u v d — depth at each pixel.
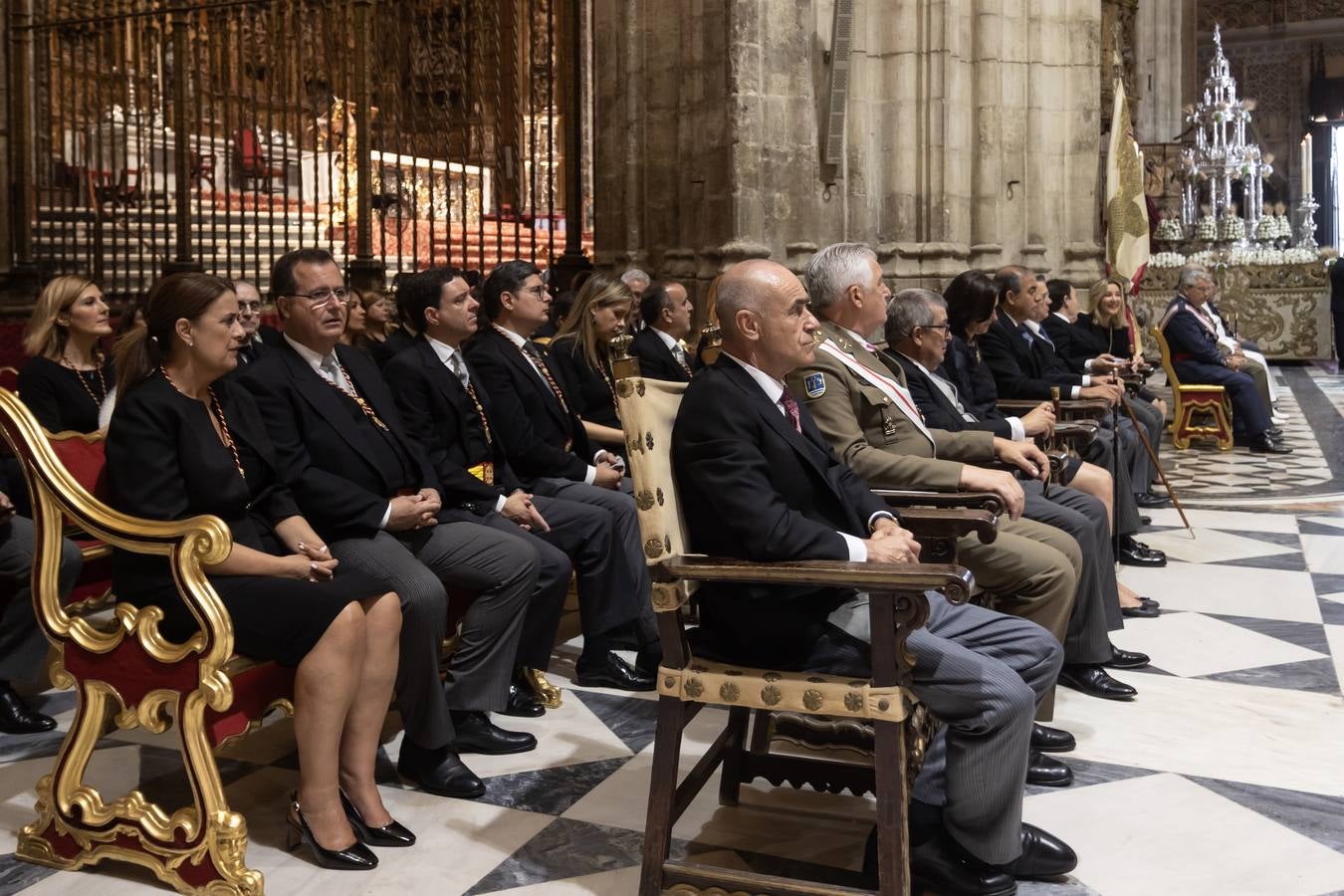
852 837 3.31
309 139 13.11
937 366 5.00
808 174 8.38
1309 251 17.61
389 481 3.93
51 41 11.70
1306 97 29.22
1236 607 5.60
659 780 2.85
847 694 2.71
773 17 8.12
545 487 4.82
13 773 3.79
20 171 11.45
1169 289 17.47
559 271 9.73
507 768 3.81
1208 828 3.36
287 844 3.27
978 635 3.16
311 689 3.09
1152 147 17.69
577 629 5.44
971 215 9.04
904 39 8.70
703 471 2.85
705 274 8.21
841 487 3.21
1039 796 3.58
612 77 8.94
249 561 3.15
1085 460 6.38
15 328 10.51
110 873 3.12
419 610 3.53
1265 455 10.16
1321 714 4.26
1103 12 15.34
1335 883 3.05
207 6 9.91
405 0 10.24
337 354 4.04
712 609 3.02
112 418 3.18
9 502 4.04
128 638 3.05
